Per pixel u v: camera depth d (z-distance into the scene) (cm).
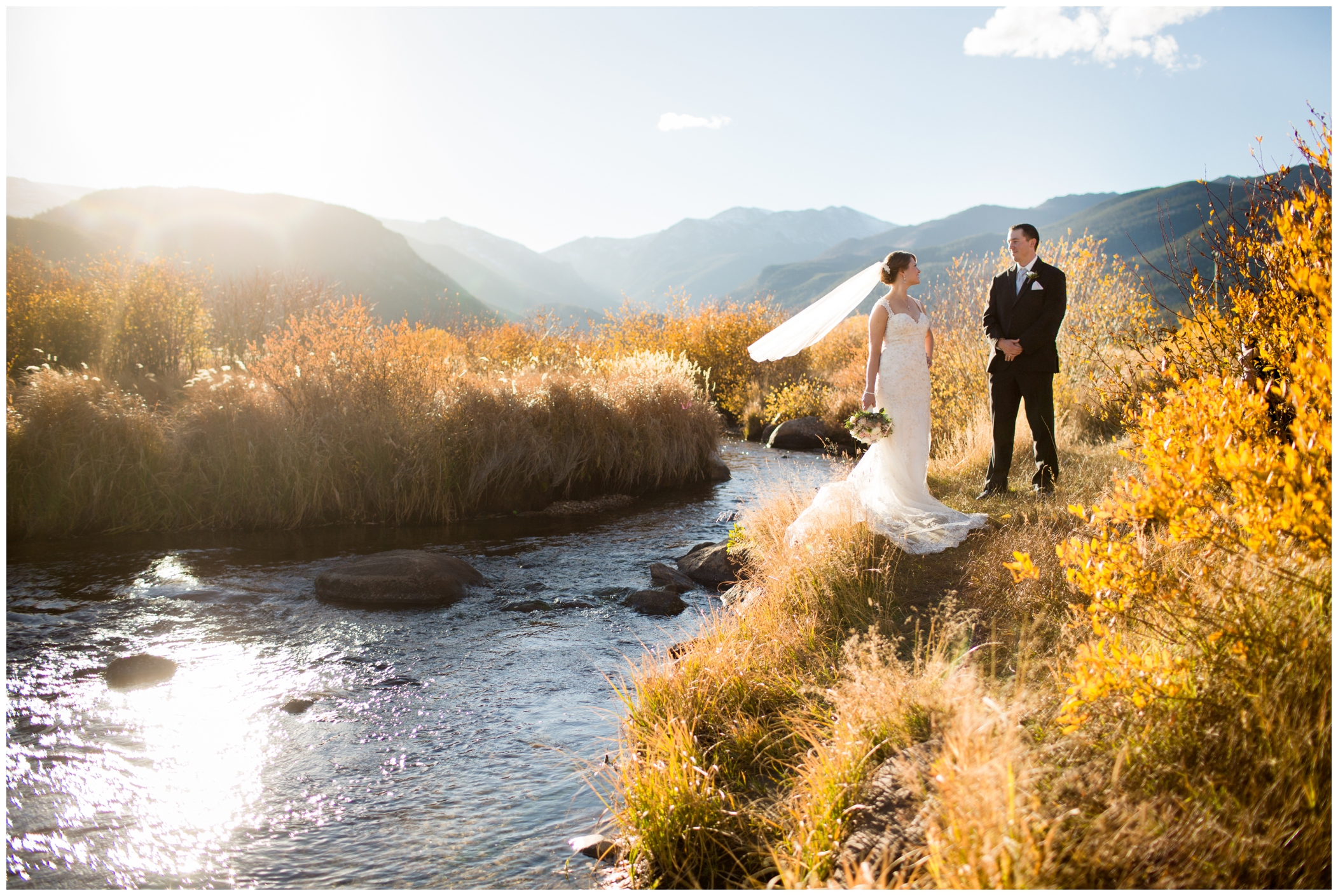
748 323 1973
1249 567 262
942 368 1083
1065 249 988
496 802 319
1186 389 339
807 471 1204
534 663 471
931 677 301
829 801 259
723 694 369
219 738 376
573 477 1013
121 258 1405
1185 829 188
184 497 819
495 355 1588
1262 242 431
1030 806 194
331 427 892
